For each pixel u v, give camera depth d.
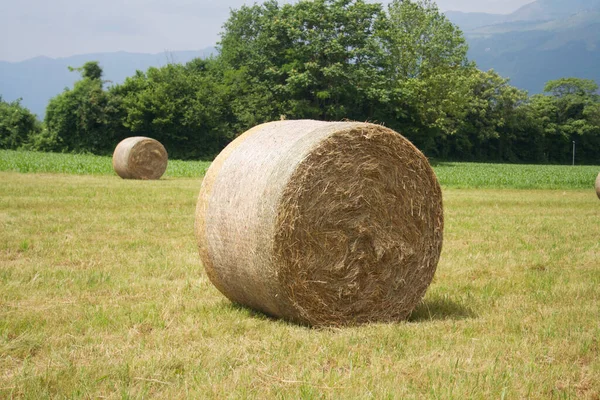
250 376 4.80
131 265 9.11
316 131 6.40
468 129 82.81
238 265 6.50
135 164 25.62
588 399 4.55
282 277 6.09
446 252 10.95
